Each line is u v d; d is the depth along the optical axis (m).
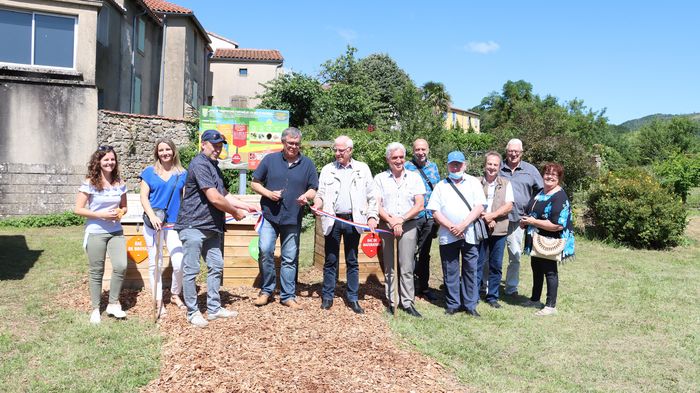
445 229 6.16
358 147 14.72
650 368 4.73
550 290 6.33
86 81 14.98
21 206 14.20
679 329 5.82
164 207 5.60
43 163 14.41
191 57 26.53
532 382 4.36
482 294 7.19
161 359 4.39
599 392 4.20
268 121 9.83
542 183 7.15
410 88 26.67
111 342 4.76
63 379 4.00
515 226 7.11
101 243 5.31
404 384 4.03
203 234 5.21
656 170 19.23
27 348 4.58
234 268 6.71
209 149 5.27
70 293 6.40
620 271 9.03
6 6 14.25
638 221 11.80
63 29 14.96
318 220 8.01
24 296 6.25
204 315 5.52
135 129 17.16
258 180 5.74
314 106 28.41
